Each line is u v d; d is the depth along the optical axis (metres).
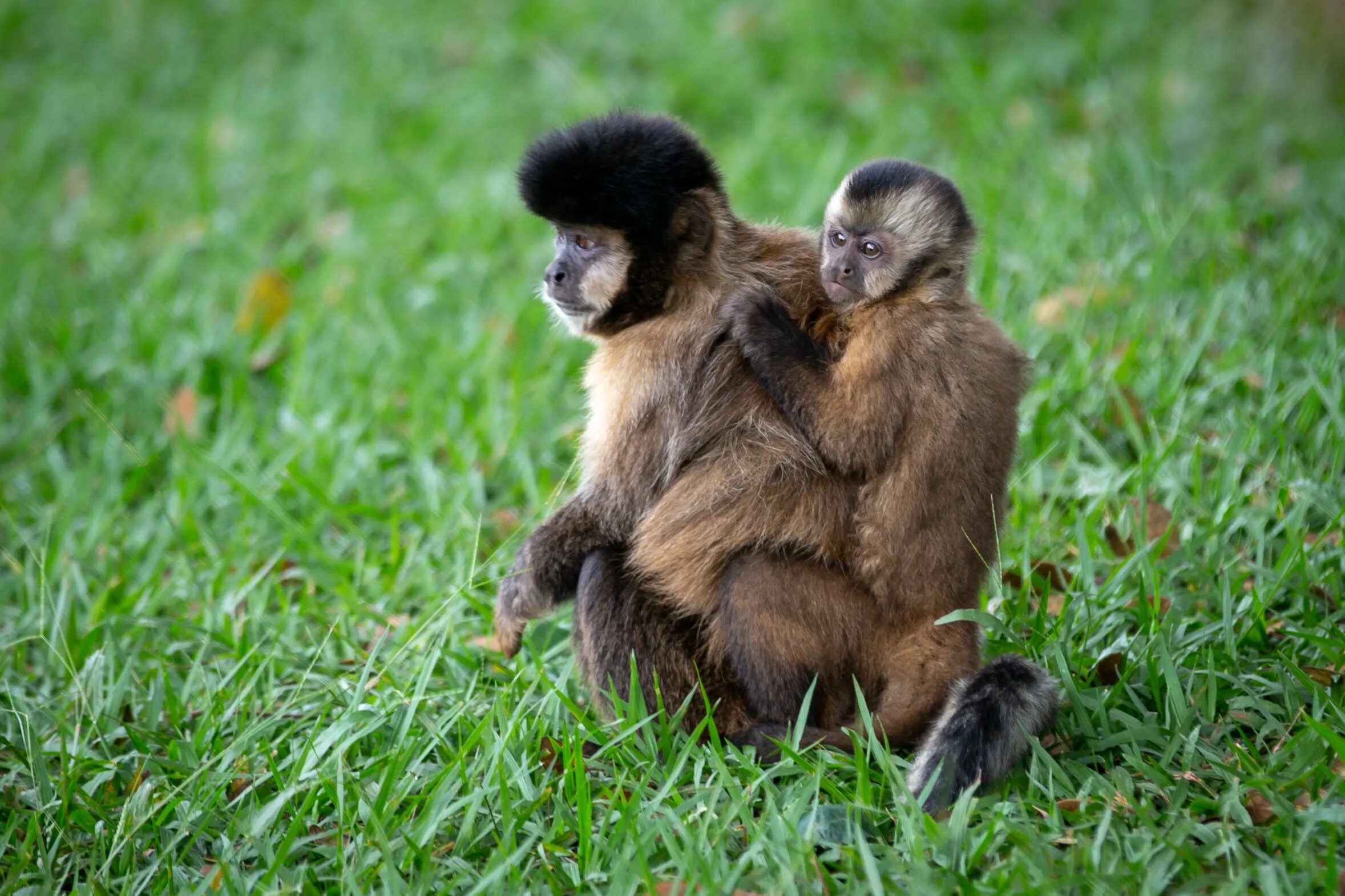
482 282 19.81
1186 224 18.08
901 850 8.79
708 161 11.08
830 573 10.17
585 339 11.70
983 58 25.19
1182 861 8.44
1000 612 11.62
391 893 8.59
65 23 32.03
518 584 11.11
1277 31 23.72
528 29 28.44
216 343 18.25
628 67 26.91
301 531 14.09
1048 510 13.18
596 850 8.93
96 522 14.39
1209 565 11.98
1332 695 10.13
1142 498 12.60
